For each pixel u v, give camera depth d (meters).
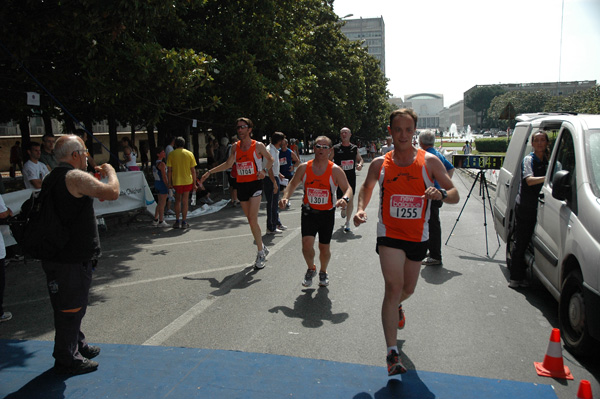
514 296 5.41
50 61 8.93
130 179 10.70
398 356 3.33
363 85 32.47
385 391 3.30
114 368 3.70
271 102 16.14
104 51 8.93
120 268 6.92
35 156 8.16
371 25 190.62
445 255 7.33
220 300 5.38
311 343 4.18
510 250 6.22
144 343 4.25
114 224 10.52
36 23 7.56
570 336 4.02
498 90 132.50
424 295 5.45
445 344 4.15
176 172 9.92
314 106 25.08
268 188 9.08
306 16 24.91
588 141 4.49
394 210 3.47
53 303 3.48
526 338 4.28
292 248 7.90
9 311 5.25
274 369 3.65
